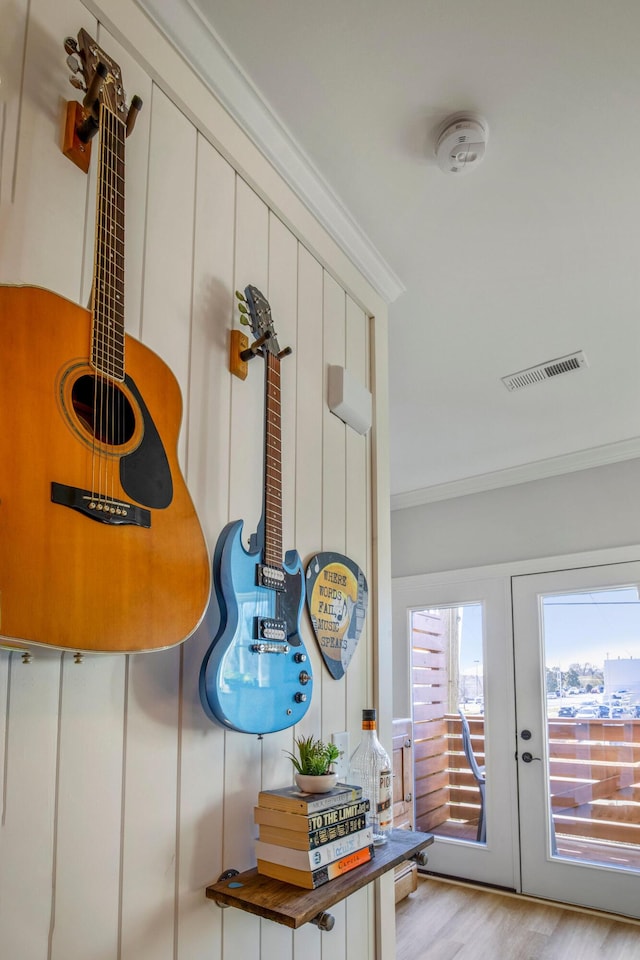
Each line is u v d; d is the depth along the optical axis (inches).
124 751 42.2
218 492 53.5
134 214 49.5
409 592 178.1
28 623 33.5
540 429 140.8
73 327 38.8
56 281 41.8
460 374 116.4
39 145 42.1
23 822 36.0
